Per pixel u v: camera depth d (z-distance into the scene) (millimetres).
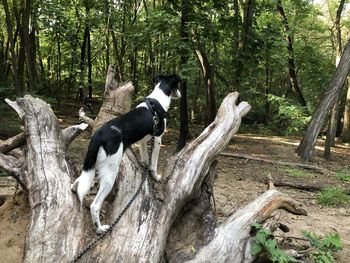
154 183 4492
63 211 4004
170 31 11180
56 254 3572
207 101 14766
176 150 12055
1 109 13797
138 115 4043
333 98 12492
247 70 12719
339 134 20312
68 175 4566
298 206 5070
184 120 11992
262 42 12289
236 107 5609
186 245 4172
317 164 12094
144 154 4586
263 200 4777
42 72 22812
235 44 12781
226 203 6902
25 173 4684
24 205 4953
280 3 15000
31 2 16609
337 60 18297
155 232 3865
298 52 19375
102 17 16547
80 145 11391
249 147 14055
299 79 22703
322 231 6270
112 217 4000
